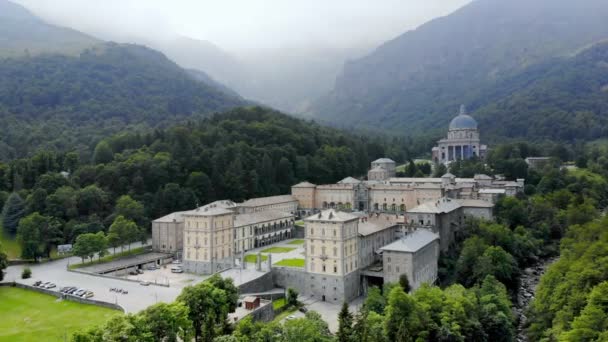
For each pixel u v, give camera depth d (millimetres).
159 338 113938
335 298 184875
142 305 150500
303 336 117500
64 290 166750
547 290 153250
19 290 173875
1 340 126625
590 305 116062
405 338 126750
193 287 133250
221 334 125812
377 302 158125
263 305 157125
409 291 178250
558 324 128375
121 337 103625
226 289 143250
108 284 177500
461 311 143000
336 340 124375
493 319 147875
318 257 188375
